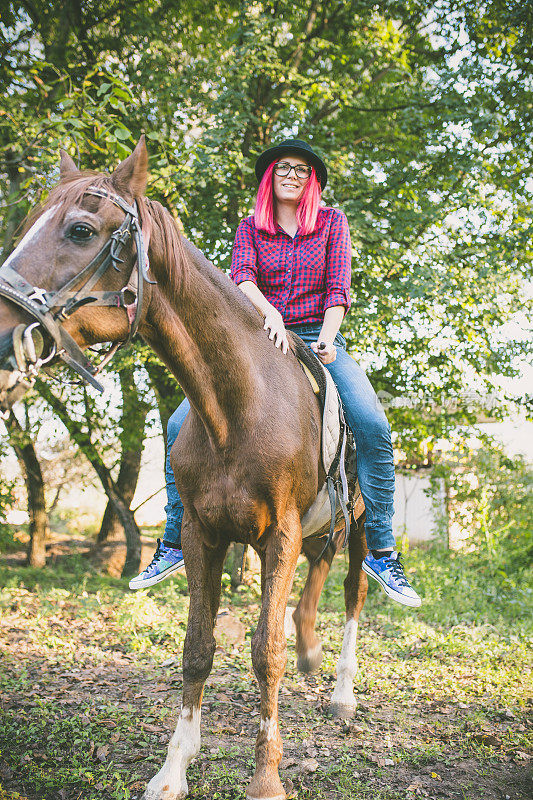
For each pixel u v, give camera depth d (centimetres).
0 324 162
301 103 758
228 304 223
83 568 1024
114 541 1125
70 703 355
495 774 279
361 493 301
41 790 251
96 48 818
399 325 845
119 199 185
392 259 771
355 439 284
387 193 821
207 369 213
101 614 645
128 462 1107
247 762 278
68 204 178
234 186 779
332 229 290
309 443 240
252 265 283
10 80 635
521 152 850
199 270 218
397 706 373
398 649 510
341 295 278
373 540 295
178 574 932
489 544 866
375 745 308
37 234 174
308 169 286
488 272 772
